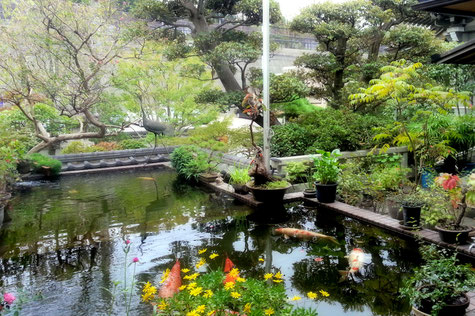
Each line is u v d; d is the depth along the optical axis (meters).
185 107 12.02
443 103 7.56
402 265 4.68
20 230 6.47
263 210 7.35
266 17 7.96
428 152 7.23
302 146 9.41
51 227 6.61
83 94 10.74
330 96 11.84
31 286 4.30
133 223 6.73
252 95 7.53
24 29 9.81
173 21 11.23
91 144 15.22
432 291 3.19
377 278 4.34
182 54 10.57
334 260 4.89
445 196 5.74
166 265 4.80
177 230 6.25
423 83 9.06
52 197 9.01
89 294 4.07
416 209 5.54
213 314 2.53
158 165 13.58
